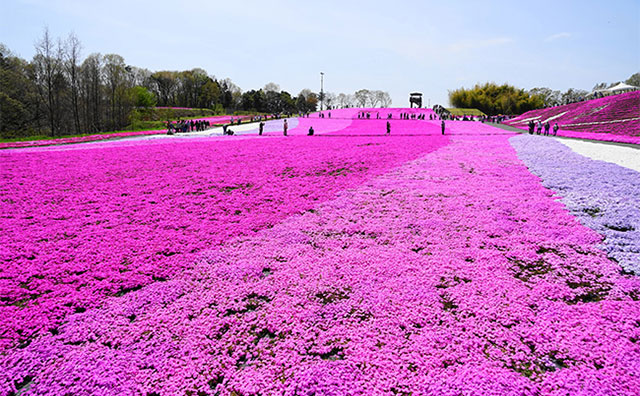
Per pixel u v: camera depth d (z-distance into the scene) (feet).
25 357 17.19
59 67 219.20
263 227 34.71
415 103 356.18
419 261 26.37
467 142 94.38
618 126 119.85
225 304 21.61
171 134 148.46
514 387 14.88
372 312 20.53
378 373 15.92
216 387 15.81
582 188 43.09
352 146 87.56
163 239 31.17
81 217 36.01
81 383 15.66
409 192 45.52
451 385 15.12
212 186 49.03
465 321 19.39
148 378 16.06
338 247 29.55
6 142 104.53
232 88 547.49
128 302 21.75
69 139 120.37
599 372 15.46
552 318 19.34
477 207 38.27
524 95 380.99
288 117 278.46
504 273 24.38
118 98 274.77
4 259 26.78
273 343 18.52
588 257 26.17
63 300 21.70
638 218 32.07
